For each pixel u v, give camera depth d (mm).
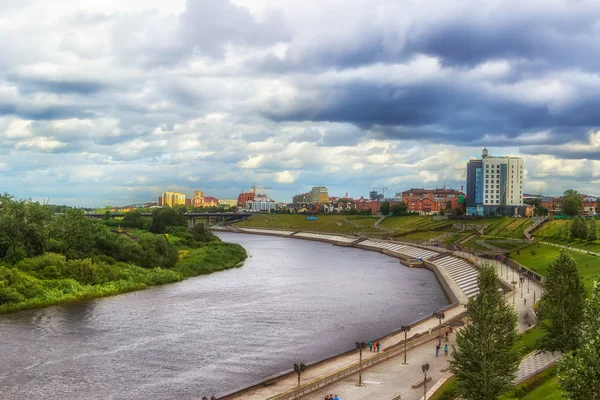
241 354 90875
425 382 66500
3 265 135500
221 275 183000
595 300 44031
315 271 197625
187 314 119375
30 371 80812
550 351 78062
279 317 118250
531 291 138500
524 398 61281
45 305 124375
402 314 122938
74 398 71438
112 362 85562
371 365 81062
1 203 159500
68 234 159000
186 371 82188
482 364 58656
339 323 113375
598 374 38219
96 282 144375
